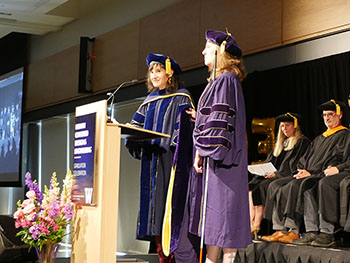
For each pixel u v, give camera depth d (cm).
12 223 471
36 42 1165
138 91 832
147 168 405
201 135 306
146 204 402
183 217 375
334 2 543
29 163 1181
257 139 609
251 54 638
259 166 483
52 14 987
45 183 1140
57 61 1057
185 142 379
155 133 352
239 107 310
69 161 1064
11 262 452
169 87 416
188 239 371
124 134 361
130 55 855
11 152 1156
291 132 527
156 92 421
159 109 410
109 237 319
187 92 413
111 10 930
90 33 984
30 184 344
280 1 600
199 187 330
